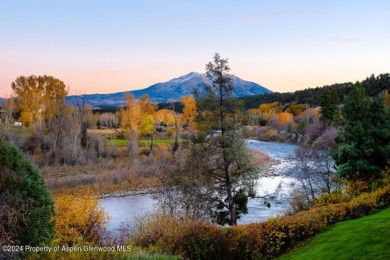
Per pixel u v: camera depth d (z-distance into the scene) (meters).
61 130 68.50
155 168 58.44
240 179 28.05
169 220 20.08
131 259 12.65
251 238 18.48
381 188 23.31
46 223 12.95
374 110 26.89
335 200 25.75
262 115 156.38
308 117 110.69
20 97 76.12
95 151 68.69
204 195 27.53
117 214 36.84
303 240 18.75
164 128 111.44
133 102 72.94
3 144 13.02
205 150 27.92
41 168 57.28
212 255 18.27
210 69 28.06
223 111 27.77
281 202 37.19
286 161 66.62
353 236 15.94
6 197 11.88
